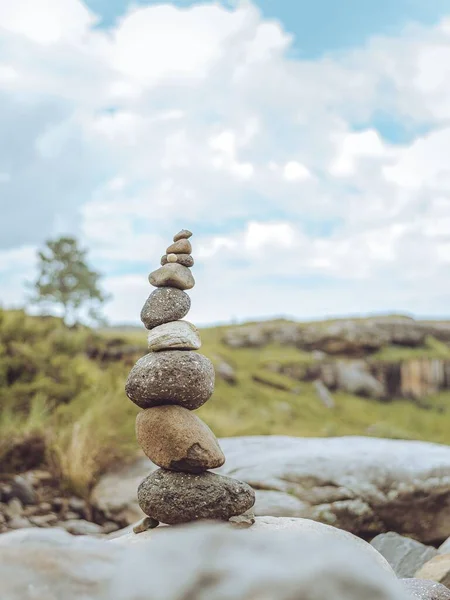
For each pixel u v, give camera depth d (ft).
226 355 41.32
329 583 3.44
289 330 46.57
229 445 20.24
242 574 3.52
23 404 23.30
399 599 3.49
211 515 9.48
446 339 52.26
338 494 16.39
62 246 38.93
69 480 19.70
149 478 9.84
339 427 32.50
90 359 30.55
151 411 9.87
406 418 37.78
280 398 35.65
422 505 16.80
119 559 4.03
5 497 19.07
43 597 3.74
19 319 27.12
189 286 10.43
